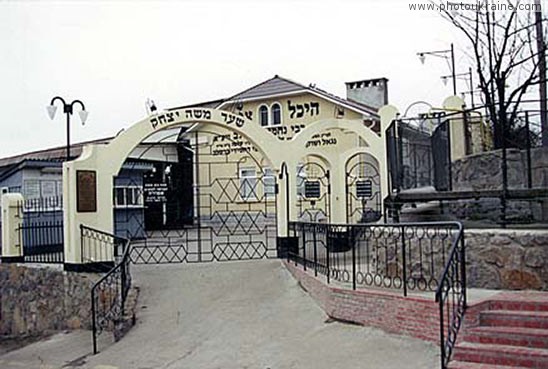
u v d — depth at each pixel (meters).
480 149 14.11
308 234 13.95
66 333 12.88
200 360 9.09
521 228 9.69
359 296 9.30
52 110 16.77
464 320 7.55
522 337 7.11
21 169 20.19
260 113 27.86
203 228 23.17
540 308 7.63
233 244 19.09
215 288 12.60
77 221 13.41
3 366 10.84
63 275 13.58
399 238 10.12
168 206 25.50
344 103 25.44
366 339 8.70
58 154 29.50
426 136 13.80
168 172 25.58
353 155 18.52
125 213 21.95
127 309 11.41
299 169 21.59
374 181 20.92
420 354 7.86
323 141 23.55
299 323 9.96
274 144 15.16
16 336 14.02
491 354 6.96
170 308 11.70
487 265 9.05
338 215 18.50
